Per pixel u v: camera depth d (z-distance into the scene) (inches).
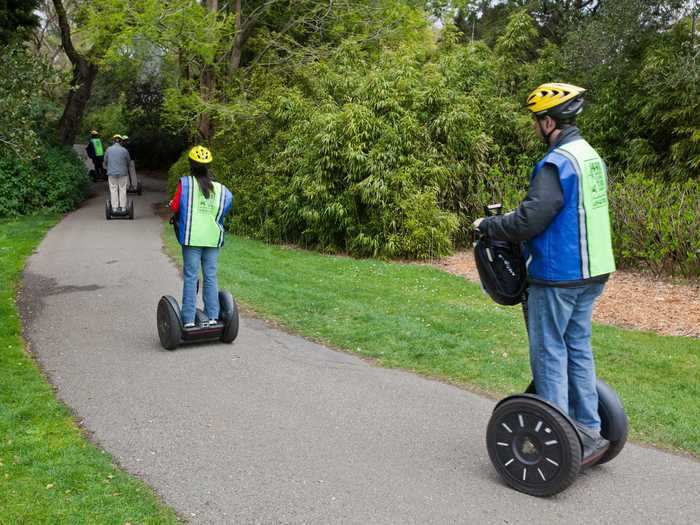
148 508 135.7
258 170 606.5
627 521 131.3
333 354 248.7
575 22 905.5
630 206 434.9
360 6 668.7
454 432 175.9
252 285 369.1
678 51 620.7
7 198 674.8
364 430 176.7
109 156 652.7
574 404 147.3
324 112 557.0
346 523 130.6
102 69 679.7
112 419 184.5
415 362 238.8
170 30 559.8
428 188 515.2
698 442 169.9
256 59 697.6
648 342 275.7
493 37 1078.4
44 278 384.2
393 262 492.7
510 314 318.3
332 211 513.0
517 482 142.5
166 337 248.5
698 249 392.5
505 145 637.3
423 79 569.9
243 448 165.3
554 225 133.7
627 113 661.3
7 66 325.1
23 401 195.9
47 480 147.1
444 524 130.1
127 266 419.2
